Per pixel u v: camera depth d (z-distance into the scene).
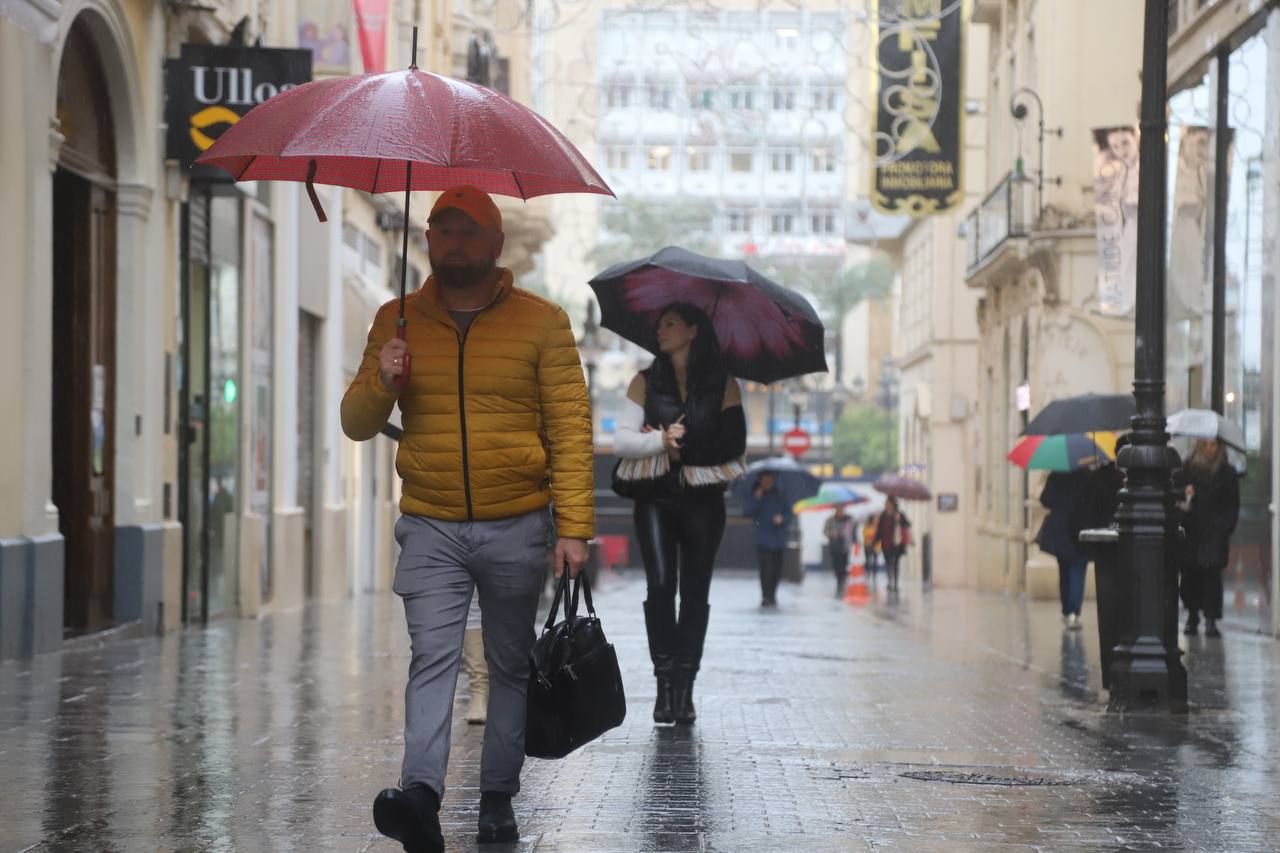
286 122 12.63
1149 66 25.58
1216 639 41.34
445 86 12.95
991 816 15.66
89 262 36.88
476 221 13.07
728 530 135.75
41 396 31.66
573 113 95.25
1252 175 47.44
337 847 13.70
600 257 188.88
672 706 22.33
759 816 15.41
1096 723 23.50
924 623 50.66
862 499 94.69
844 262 198.88
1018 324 78.75
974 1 84.00
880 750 20.28
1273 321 44.59
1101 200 55.22
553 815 15.33
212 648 34.25
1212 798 16.97
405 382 13.05
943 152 61.78
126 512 38.22
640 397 21.94
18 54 30.73
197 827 14.55
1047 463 45.47
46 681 26.81
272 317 52.12
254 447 49.59
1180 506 40.91
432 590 13.30
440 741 12.95
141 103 37.69
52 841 13.89
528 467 13.31
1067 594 46.03
